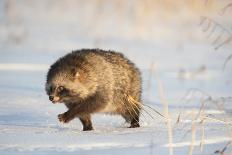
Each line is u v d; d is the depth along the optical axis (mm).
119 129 32875
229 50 95000
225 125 32219
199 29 114312
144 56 86750
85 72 34281
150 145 25391
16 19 124375
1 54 87125
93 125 35562
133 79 36594
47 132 30547
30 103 44438
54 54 87500
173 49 97062
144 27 111312
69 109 34094
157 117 37688
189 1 113062
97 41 100750
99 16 126688
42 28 120312
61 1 143500
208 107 41844
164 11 117625
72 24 125688
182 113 38969
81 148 24875
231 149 24688
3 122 35719
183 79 64938
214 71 71938
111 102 35344
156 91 55094
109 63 35375
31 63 76812
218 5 120688
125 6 120188
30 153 23656
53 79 34312
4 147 25328
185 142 26156
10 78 62469
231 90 55188
